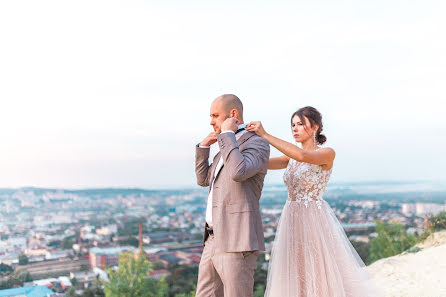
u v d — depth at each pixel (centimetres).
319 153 223
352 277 225
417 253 402
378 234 1130
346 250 230
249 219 192
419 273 337
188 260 5319
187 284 3956
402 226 1096
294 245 230
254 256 198
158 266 4891
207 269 211
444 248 394
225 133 191
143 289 2706
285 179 245
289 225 234
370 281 231
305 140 242
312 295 218
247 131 206
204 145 230
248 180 197
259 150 195
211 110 210
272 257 237
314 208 230
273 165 257
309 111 238
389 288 312
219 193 200
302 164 236
